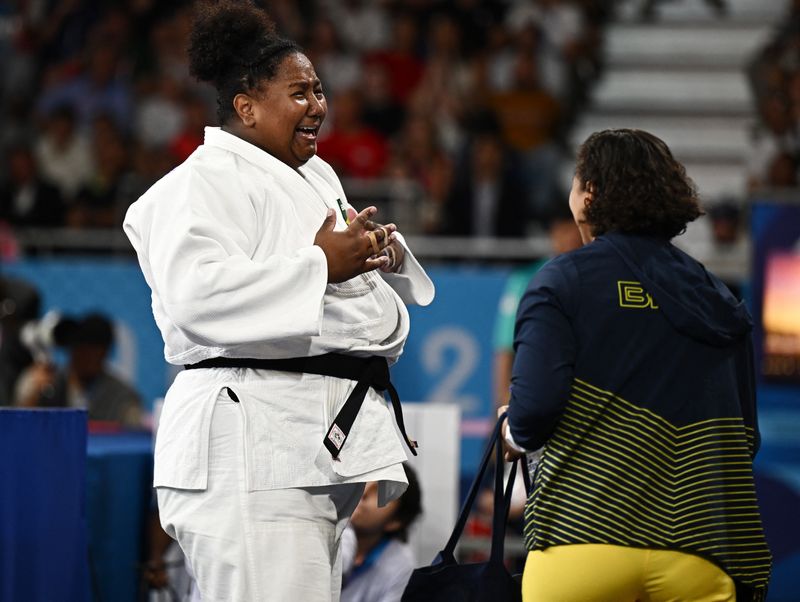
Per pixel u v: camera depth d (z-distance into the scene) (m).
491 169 33.03
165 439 9.02
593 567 8.49
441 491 14.61
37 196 34.00
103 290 25.41
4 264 25.55
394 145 34.91
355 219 8.83
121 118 36.94
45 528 10.64
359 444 8.98
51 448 10.73
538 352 8.65
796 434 20.17
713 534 8.56
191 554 8.88
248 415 8.77
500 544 9.63
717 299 9.08
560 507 8.62
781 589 20.06
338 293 9.07
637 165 9.23
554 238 21.88
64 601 10.91
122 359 25.20
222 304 8.42
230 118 9.48
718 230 32.53
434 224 32.56
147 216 9.02
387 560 13.10
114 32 38.38
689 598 8.57
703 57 39.78
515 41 37.62
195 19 9.53
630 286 8.90
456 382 23.64
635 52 40.03
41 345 20.23
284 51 9.36
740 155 37.84
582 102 38.56
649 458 8.62
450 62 37.00
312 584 8.77
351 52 38.06
